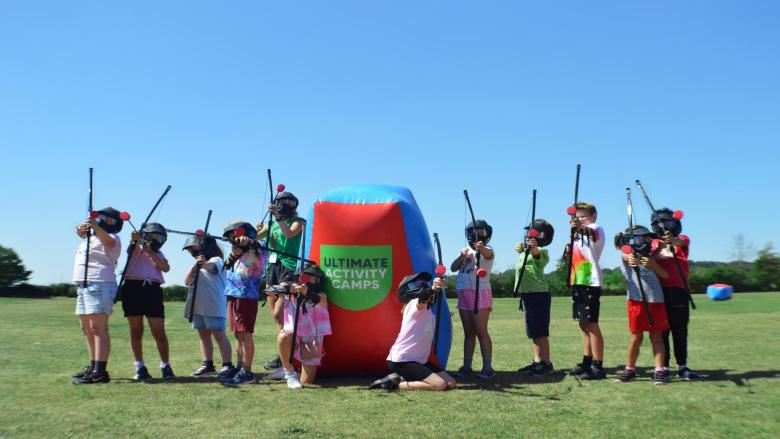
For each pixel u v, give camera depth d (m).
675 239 6.30
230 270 6.48
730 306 17.80
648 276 6.14
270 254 7.34
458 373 6.79
